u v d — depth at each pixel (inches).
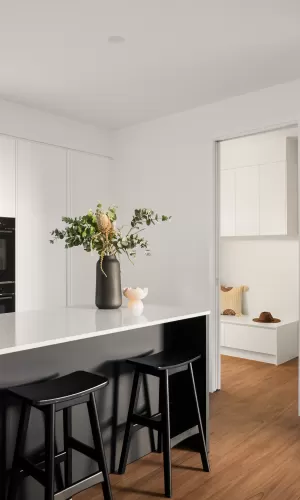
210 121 166.1
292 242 224.8
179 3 99.9
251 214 224.1
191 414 115.7
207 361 113.3
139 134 189.9
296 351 218.4
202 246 167.9
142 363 97.7
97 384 81.7
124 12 103.7
